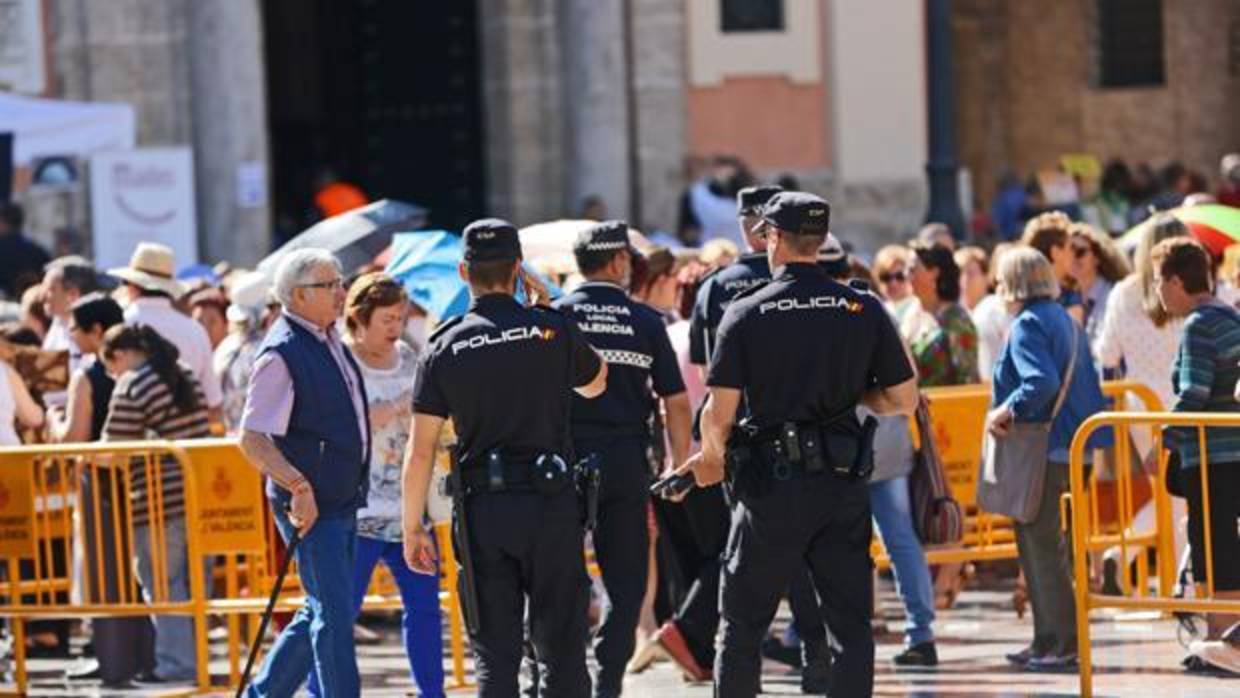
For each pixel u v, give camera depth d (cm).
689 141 8238
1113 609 4053
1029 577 4044
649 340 3653
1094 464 4069
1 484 4066
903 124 8275
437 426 3169
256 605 4028
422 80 8794
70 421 4238
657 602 4319
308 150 9456
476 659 3155
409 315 4678
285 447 3409
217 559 4569
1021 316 3950
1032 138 10325
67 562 4175
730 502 3294
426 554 3203
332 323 3447
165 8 7819
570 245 4566
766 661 4228
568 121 8144
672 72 8094
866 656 3234
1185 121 10162
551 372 3164
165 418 4169
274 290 3466
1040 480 3956
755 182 7781
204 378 4669
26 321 5188
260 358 3406
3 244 6544
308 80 9462
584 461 3216
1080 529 3650
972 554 4569
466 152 8750
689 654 3978
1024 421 3928
